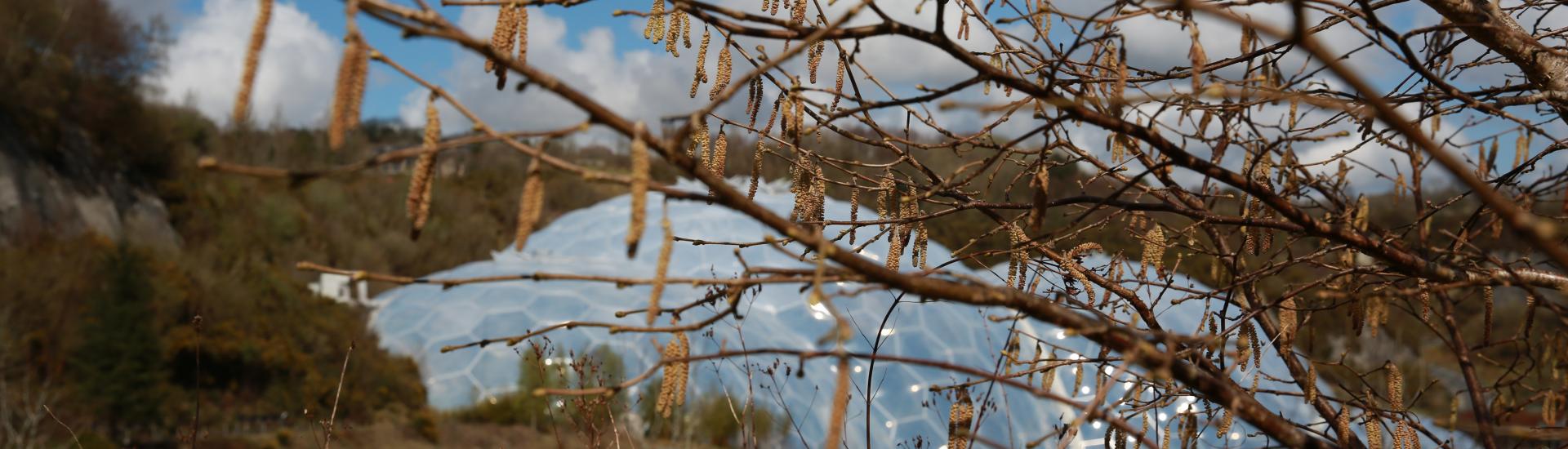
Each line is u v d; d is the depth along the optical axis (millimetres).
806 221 2988
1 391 18672
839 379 1629
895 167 3451
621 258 40688
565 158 61281
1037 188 2436
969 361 25109
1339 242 3629
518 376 28094
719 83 2846
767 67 1774
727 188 1740
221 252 41219
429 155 1621
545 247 43375
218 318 27250
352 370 26953
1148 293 3527
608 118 1650
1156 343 2691
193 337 24344
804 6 2795
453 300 34188
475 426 25484
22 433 17562
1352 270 3121
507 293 33688
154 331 22375
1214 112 3312
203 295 27594
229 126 54344
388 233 53125
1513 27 3010
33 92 37031
